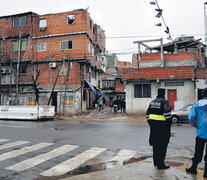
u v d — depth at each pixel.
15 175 4.42
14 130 11.49
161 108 4.76
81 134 10.00
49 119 18.75
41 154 6.22
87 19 25.62
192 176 4.21
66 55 25.02
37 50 26.34
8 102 26.59
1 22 28.09
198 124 4.32
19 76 26.66
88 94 28.22
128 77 20.80
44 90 25.27
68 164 5.24
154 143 4.82
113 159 5.70
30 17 26.94
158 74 19.98
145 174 4.34
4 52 27.58
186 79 19.58
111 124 14.71
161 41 23.06
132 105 21.02
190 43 27.08
